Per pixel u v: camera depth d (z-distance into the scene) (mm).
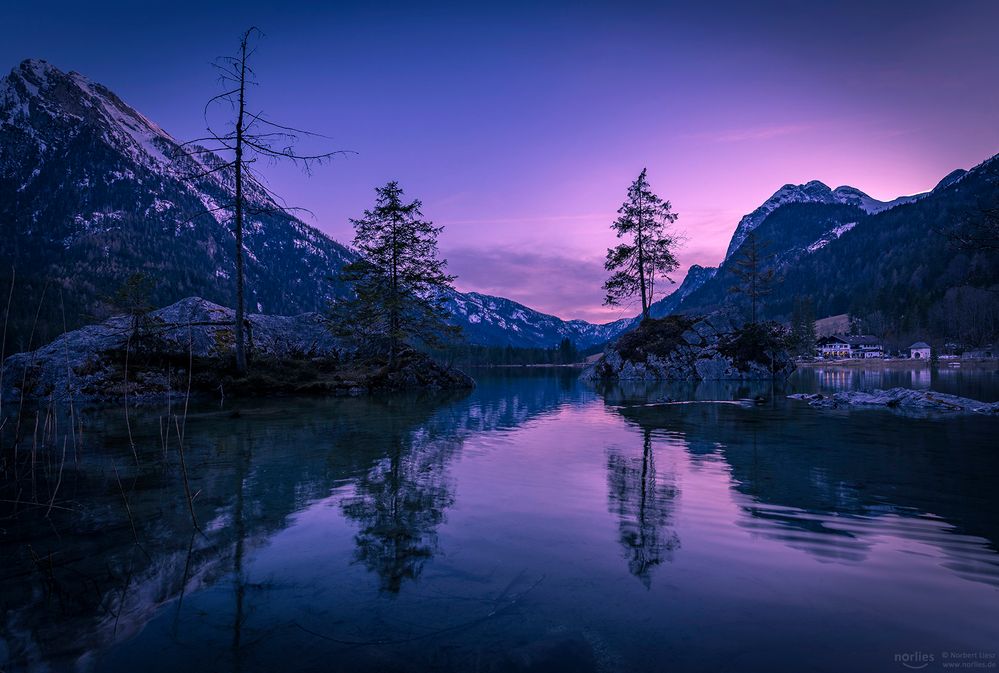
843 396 16766
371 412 14180
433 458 7301
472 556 3549
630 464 6824
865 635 2422
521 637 2443
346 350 30219
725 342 36531
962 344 112938
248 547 3770
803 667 2143
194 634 2539
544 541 3838
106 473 6336
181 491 5449
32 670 2232
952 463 6781
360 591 3004
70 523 4383
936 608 2705
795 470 6379
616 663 2191
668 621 2588
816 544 3742
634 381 33594
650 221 38781
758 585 3016
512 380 43125
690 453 7668
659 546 3723
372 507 4797
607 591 2953
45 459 7234
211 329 25266
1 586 3137
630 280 39500
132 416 12992
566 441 8852
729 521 4320
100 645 2453
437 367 29016
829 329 171500
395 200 27719
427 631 2518
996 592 2906
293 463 6930
